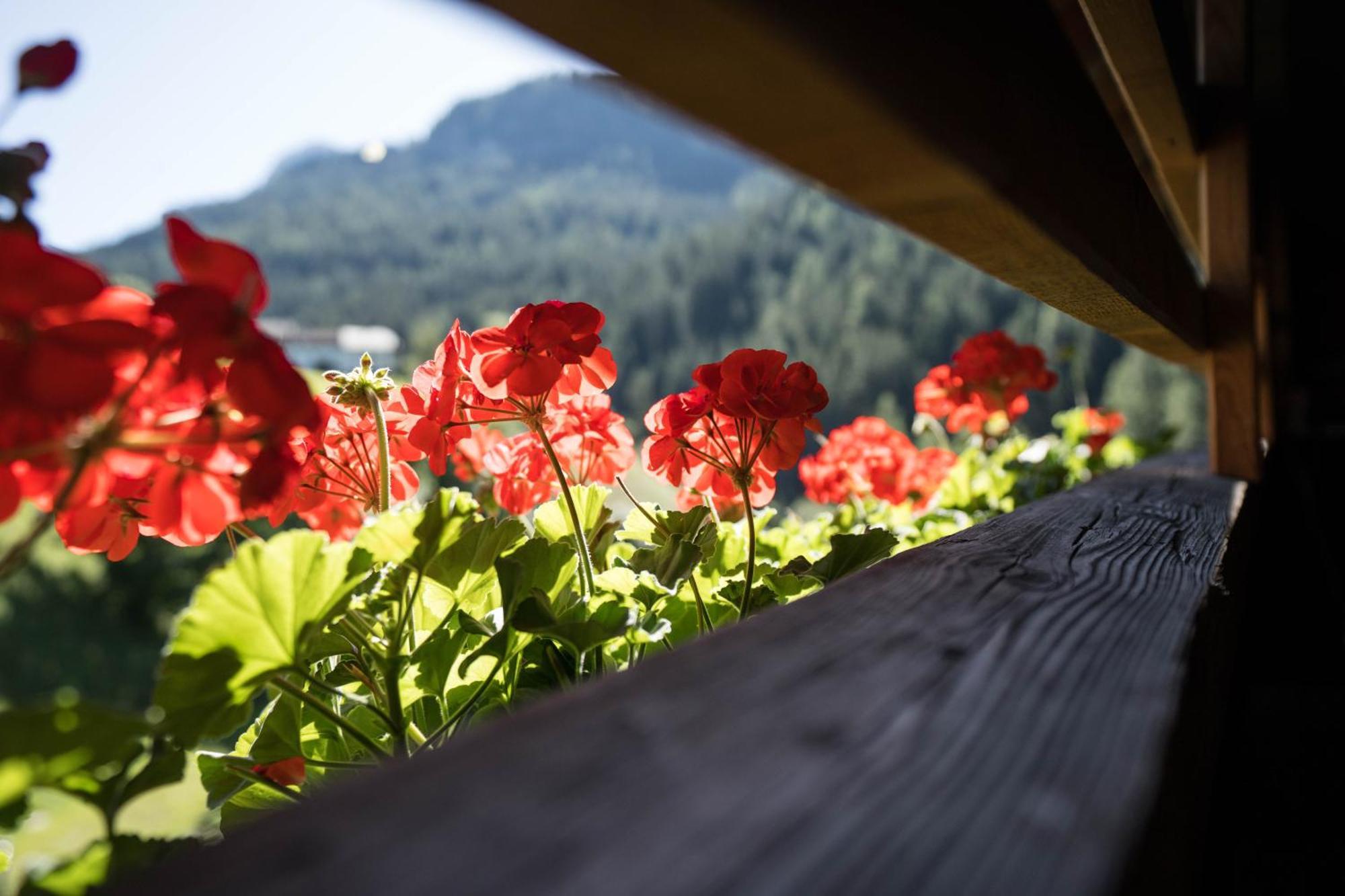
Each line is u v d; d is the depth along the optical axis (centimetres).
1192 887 75
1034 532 118
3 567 48
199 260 52
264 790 77
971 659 59
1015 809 39
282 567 59
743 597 107
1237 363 223
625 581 96
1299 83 438
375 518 71
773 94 41
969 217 68
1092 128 98
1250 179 221
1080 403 404
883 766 42
